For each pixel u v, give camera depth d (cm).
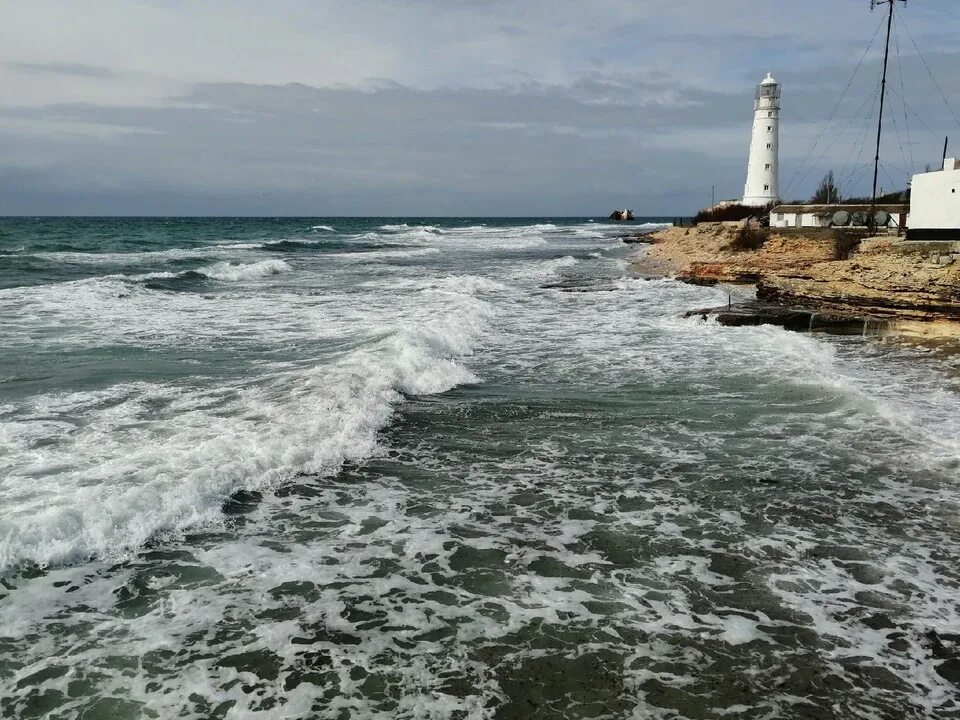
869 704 389
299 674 405
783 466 751
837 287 1875
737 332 1582
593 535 592
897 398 1045
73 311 1630
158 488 604
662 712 379
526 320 1778
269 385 982
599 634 450
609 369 1201
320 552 550
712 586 512
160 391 945
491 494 674
